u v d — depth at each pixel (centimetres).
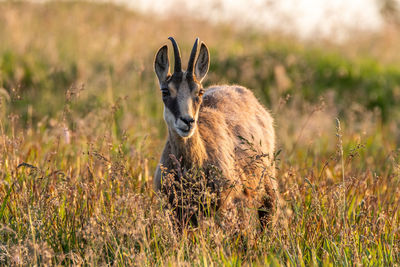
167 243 1338
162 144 2425
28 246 1300
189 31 4738
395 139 3084
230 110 1802
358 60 4747
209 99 1816
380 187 1825
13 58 3950
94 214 1425
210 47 4409
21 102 3341
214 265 1253
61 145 2191
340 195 1418
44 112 3344
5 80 3612
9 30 4472
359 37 5250
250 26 5031
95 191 1561
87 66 4009
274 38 4978
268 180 1717
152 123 3020
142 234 1303
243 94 1959
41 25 4959
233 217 1348
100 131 2272
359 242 1376
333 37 5069
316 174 1931
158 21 5172
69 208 1519
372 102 4106
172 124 1505
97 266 1245
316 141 2525
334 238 1413
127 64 3925
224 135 1658
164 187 1543
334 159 1639
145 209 1466
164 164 1581
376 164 2169
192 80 1536
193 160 1512
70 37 4656
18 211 1492
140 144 2117
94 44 4466
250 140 1762
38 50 4216
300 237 1426
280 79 3769
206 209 1501
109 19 5431
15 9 5112
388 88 4278
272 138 1980
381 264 1309
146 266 1230
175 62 1548
